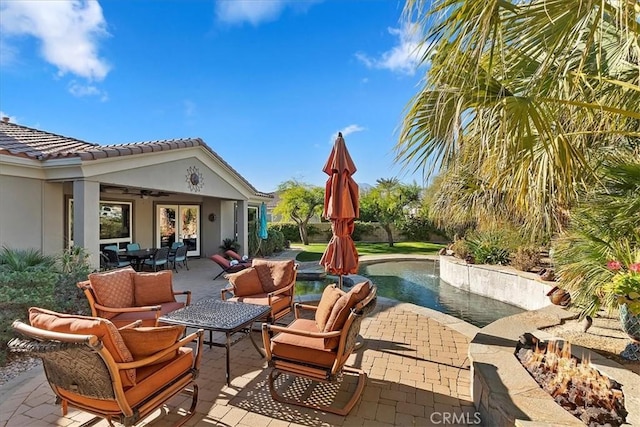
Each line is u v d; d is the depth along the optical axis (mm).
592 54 3484
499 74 3043
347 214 4926
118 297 5000
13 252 6199
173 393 3047
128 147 8242
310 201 23219
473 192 8633
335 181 5004
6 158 6422
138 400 2719
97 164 7301
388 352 4691
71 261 6379
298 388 3738
